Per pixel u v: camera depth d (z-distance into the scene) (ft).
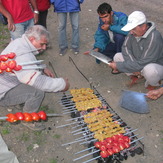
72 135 11.03
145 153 10.08
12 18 13.03
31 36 9.18
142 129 11.26
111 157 9.54
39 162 9.87
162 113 12.10
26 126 11.31
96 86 14.16
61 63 16.29
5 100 10.29
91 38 19.07
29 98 10.25
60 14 15.15
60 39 16.33
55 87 9.43
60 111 12.42
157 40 11.19
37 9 15.03
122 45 13.00
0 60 8.91
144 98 11.80
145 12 22.84
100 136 9.93
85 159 9.91
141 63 11.85
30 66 9.04
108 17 13.21
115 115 11.80
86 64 16.16
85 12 23.47
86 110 11.57
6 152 7.88
